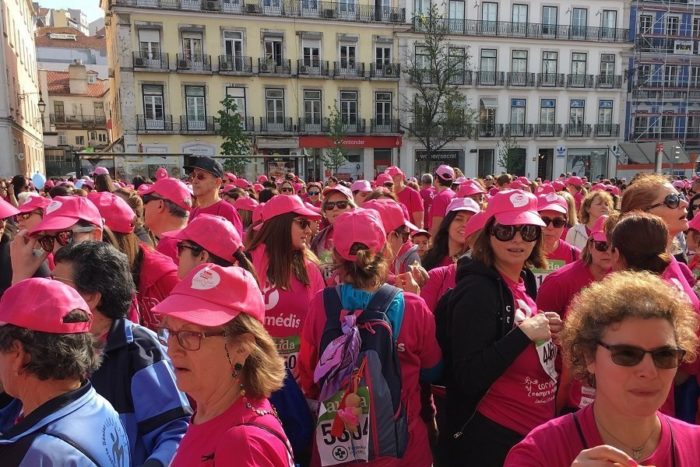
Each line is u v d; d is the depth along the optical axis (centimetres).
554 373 256
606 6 4181
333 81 3631
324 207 513
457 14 3894
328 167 3538
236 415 168
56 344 169
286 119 3550
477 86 3947
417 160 3938
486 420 257
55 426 165
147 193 448
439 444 304
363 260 254
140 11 3148
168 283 321
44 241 315
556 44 4094
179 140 3316
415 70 3653
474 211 418
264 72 3441
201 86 3344
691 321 148
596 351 151
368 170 3800
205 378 169
